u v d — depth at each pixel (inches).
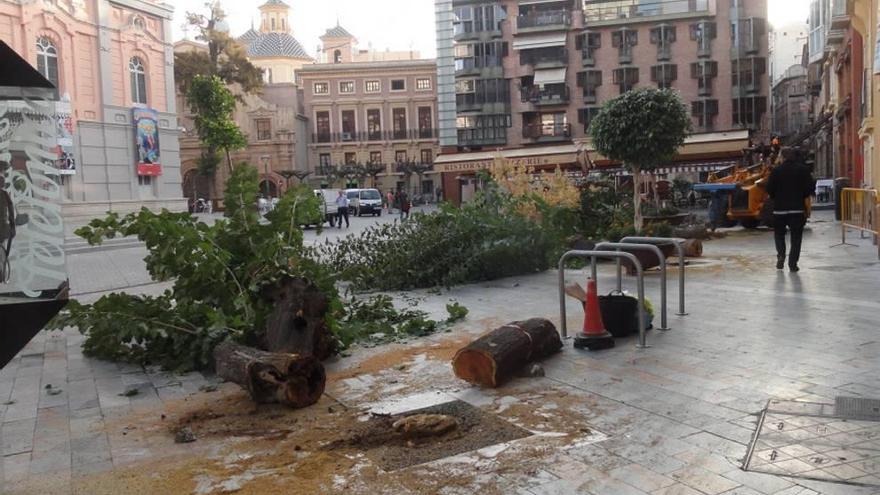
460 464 168.1
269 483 162.4
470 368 230.5
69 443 196.7
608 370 239.3
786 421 183.2
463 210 502.6
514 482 156.5
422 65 2942.9
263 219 307.6
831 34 1033.5
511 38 2325.3
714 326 296.8
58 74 1295.5
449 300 407.5
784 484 147.8
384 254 473.7
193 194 2596.0
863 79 833.5
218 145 2052.2
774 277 424.8
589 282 271.7
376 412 209.6
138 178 1480.1
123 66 1441.9
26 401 240.7
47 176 153.1
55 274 153.7
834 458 159.0
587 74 2266.2
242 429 202.5
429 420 191.8
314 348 264.2
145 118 1470.2
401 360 270.5
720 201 822.5
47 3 1263.5
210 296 291.4
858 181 901.8
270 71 3174.2
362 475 164.6
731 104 2175.2
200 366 279.1
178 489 161.5
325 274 306.0
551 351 258.4
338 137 2982.3
